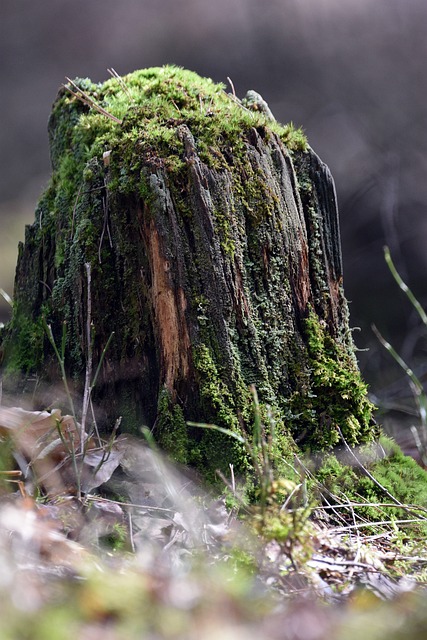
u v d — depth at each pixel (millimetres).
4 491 3871
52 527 3572
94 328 4625
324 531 4141
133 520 3893
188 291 4375
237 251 4473
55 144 5371
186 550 3674
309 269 4812
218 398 4367
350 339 4961
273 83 19188
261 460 4336
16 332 5102
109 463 4188
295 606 2916
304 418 4609
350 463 4645
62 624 2520
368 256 13320
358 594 3328
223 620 2707
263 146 4668
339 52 17625
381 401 8172
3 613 2518
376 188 14078
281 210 4652
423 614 2910
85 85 5285
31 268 5113
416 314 11500
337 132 16562
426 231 13555
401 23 17016
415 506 4543
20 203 22188
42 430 4246
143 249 4496
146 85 5051
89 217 4648
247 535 3705
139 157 4426
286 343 4633
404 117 15758
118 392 4617
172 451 4371
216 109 4742
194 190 4371
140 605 2764
